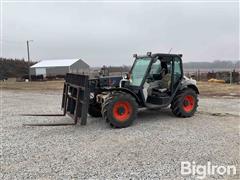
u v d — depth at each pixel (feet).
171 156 14.28
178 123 21.79
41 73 162.40
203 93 45.65
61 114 25.23
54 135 18.88
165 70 23.82
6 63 184.14
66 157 14.46
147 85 22.43
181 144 16.26
